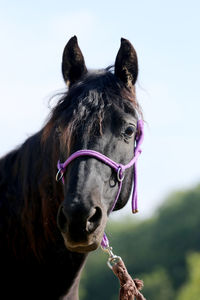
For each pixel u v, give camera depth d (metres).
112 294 48.88
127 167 5.55
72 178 5.18
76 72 5.95
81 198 5.04
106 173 5.33
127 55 5.88
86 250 5.08
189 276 50.75
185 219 57.56
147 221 59.31
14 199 5.91
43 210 5.67
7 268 5.82
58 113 5.49
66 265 5.70
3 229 5.86
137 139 5.80
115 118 5.42
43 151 5.77
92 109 5.34
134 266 55.50
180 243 56.06
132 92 5.78
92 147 5.29
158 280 46.03
